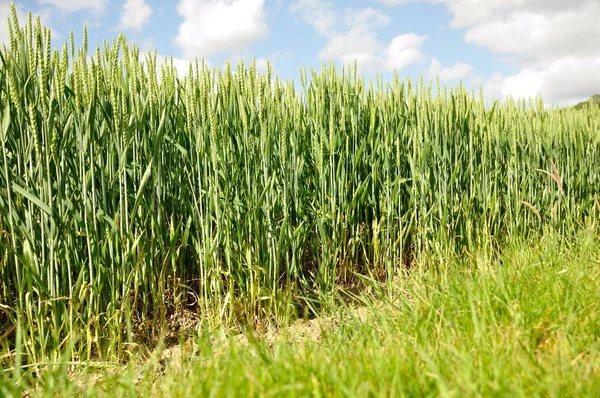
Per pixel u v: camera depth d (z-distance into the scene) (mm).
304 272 4277
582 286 2611
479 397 1489
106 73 3180
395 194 4438
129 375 1963
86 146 2801
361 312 3426
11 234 2770
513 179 5758
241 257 3494
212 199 3412
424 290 3061
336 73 4520
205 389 1656
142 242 3229
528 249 4027
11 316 2629
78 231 2932
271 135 3826
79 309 2902
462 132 5074
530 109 6293
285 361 1958
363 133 4719
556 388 1562
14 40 2705
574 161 6367
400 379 1666
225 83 3639
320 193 4137
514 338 1973
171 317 3441
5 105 2742
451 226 4785
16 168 2945
